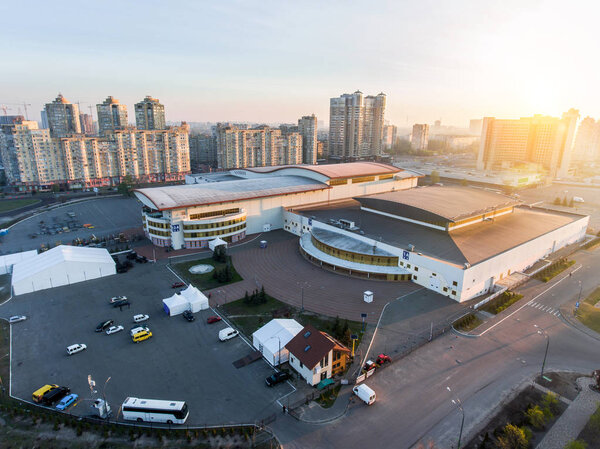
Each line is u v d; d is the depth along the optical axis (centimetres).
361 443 3850
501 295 7156
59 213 14125
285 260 8962
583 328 6091
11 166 19362
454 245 7862
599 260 9231
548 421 4156
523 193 19150
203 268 8462
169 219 9619
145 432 4019
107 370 5019
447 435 3956
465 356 5316
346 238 9012
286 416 4222
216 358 5281
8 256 8712
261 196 10938
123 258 9106
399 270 7862
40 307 6706
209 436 3956
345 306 6712
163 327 6084
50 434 3966
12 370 5003
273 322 5700
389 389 4653
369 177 13825
